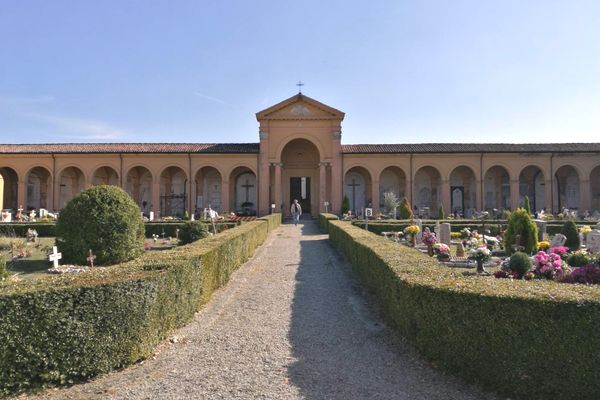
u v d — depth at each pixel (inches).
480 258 468.4
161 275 239.1
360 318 294.5
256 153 1440.7
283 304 336.5
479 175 1418.6
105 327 202.7
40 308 189.0
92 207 490.9
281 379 195.9
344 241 571.5
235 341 249.3
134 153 1430.9
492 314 180.9
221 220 1026.1
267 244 752.3
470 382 186.7
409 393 180.7
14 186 1556.3
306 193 1573.6
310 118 1438.2
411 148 1464.1
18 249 602.5
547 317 169.9
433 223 936.3
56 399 179.0
